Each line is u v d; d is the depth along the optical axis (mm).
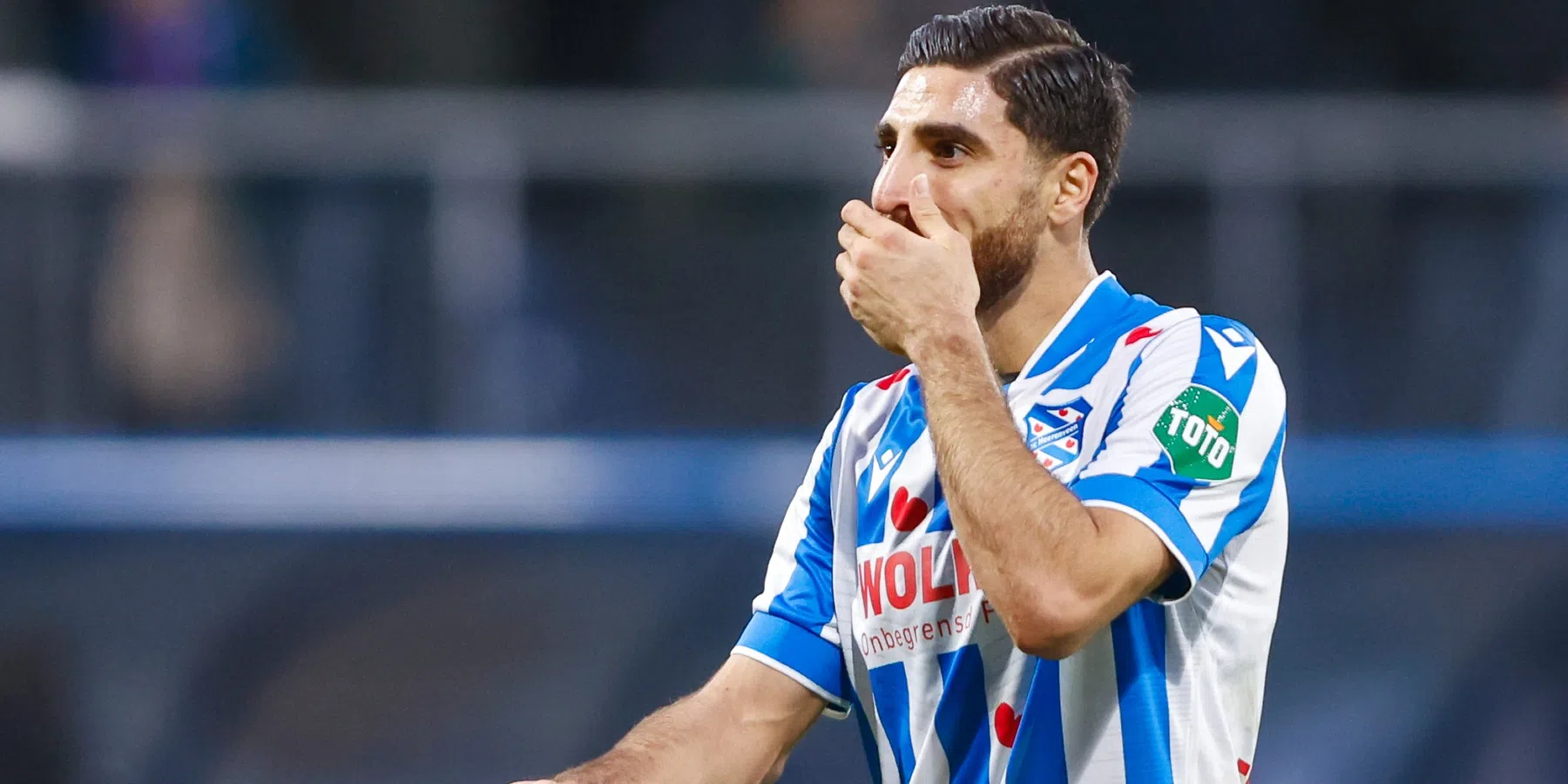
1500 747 15711
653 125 16781
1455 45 23375
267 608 16062
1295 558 16125
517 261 16672
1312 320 16781
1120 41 23422
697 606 16141
